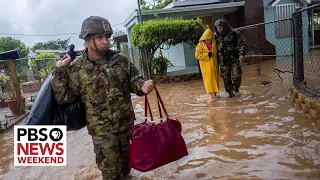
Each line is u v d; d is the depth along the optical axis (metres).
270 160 3.27
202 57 6.66
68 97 2.75
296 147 3.52
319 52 12.49
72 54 2.72
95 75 2.74
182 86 9.98
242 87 7.92
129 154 2.85
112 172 2.86
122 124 2.85
